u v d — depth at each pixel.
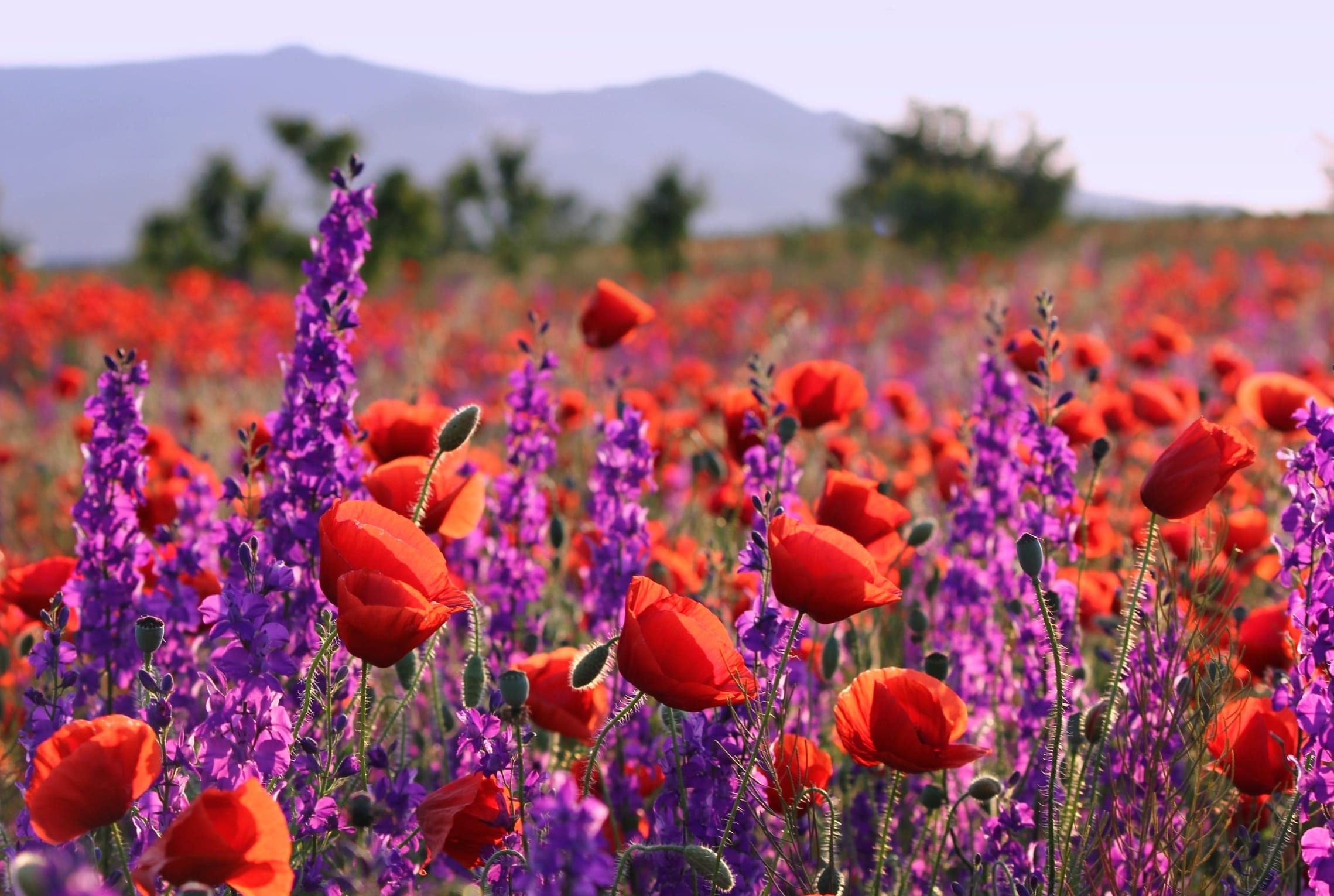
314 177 25.27
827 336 11.59
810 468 5.23
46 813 1.37
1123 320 12.76
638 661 1.58
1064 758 2.29
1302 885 2.08
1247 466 1.95
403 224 25.69
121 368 2.43
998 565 3.22
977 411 3.46
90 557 2.41
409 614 1.46
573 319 13.09
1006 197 32.66
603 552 2.90
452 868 1.90
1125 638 2.05
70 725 1.45
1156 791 2.29
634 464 2.96
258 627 1.65
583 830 1.24
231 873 1.27
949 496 3.77
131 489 2.45
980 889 2.08
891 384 6.36
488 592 3.10
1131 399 4.77
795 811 1.96
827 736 2.95
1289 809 1.96
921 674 1.87
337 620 1.57
